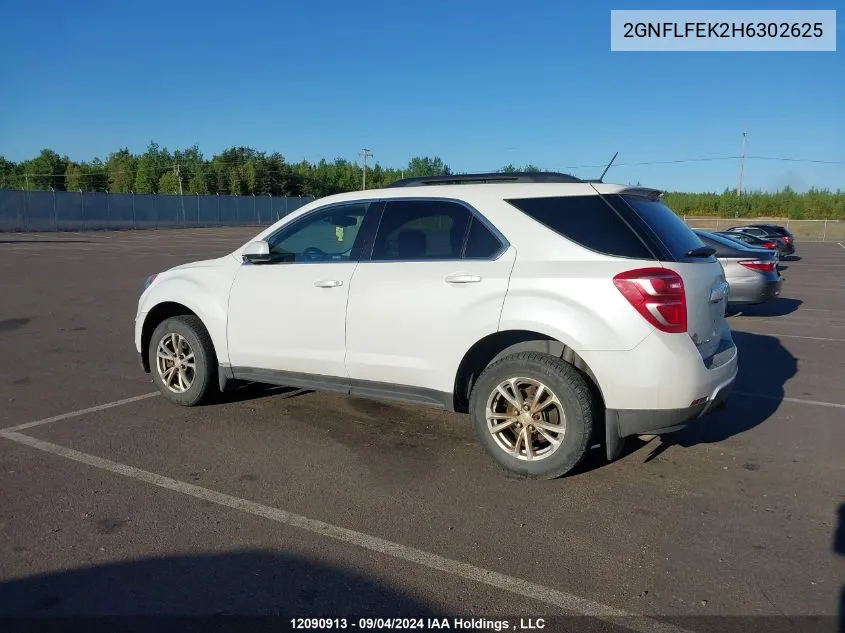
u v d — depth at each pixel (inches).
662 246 169.2
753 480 181.0
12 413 231.0
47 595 123.6
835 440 213.9
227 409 237.9
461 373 187.8
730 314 514.0
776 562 138.3
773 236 1268.5
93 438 206.7
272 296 214.1
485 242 184.2
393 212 200.4
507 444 181.2
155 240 1467.8
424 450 200.5
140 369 298.2
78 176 3639.3
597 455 198.2
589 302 165.6
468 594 126.0
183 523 152.3
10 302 500.4
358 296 197.3
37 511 156.9
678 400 162.7
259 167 3484.3
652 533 150.5
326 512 159.0
